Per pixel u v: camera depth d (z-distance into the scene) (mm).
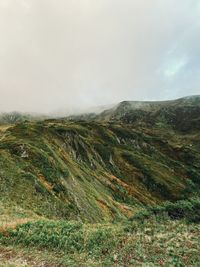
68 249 20297
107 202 84062
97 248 20344
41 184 54219
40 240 21359
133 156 185375
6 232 22719
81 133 183625
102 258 19031
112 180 132000
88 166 127688
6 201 40719
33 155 66875
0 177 49031
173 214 25969
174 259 18359
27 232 22672
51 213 46312
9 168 54406
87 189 80438
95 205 70438
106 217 68750
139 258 18812
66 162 90062
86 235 22156
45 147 81062
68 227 24016
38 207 45375
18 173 53500
